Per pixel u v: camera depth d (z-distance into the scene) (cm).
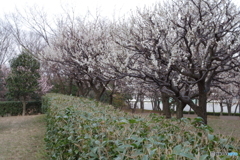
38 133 724
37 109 1366
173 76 506
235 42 463
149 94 1241
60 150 284
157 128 216
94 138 178
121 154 136
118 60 511
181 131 214
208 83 495
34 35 2009
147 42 479
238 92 786
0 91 1698
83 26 902
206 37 444
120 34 578
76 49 852
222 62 423
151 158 117
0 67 1741
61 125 311
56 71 987
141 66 518
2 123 986
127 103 1653
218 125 1010
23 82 1197
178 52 451
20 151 521
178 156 123
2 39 1859
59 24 1168
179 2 486
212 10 427
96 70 600
